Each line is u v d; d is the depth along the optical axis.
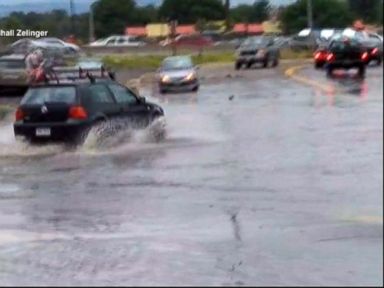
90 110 20.69
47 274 9.04
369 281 8.44
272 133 23.41
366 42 57.81
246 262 9.41
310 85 43.19
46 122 20.58
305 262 9.32
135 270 9.16
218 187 15.10
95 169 17.88
